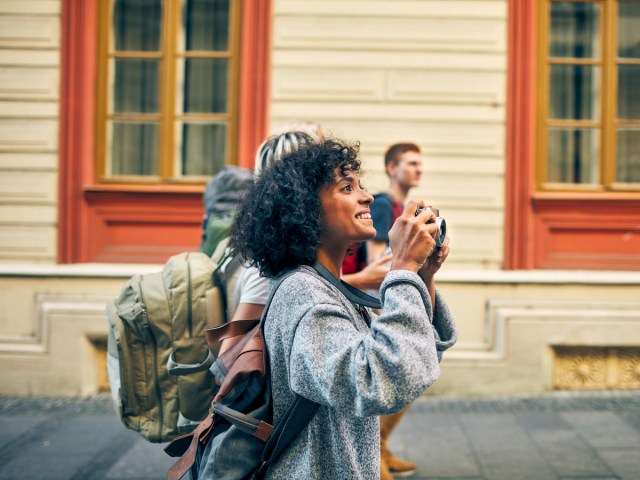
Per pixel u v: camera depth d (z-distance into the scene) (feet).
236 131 18.15
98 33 18.19
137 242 18.04
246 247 5.19
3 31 17.74
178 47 18.33
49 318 17.15
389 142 17.60
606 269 17.80
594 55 18.22
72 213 17.80
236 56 18.10
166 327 6.90
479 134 17.58
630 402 16.34
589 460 12.85
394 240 4.82
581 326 16.96
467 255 17.60
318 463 4.71
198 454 5.34
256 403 4.99
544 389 17.08
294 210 4.95
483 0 17.53
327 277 5.01
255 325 5.56
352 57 17.60
